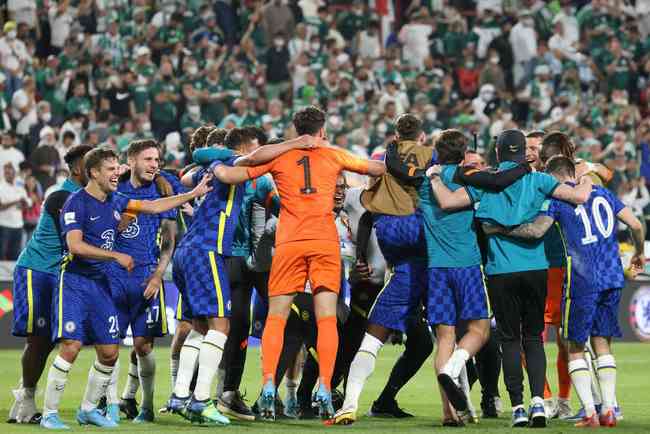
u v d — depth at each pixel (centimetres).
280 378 2286
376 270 2377
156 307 2236
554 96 6656
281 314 2109
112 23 6025
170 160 5328
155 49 6112
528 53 6681
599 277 2178
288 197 2103
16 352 4100
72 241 2023
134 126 5538
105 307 2088
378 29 6888
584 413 2277
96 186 2080
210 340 2103
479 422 2233
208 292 2108
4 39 5603
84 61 5769
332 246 2097
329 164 2117
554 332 4662
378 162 2170
